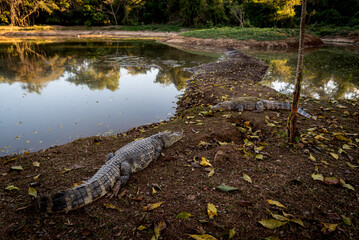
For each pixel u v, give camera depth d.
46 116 7.36
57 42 29.39
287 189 3.10
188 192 3.14
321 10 40.84
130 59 18.31
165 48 25.64
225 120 5.56
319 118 5.72
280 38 27.31
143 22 48.25
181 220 2.66
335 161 3.78
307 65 15.55
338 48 25.66
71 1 43.12
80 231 2.57
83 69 14.53
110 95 9.63
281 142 4.38
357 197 2.92
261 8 35.72
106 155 4.28
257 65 15.28
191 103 8.28
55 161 4.04
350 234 2.40
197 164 3.77
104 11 47.12
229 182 3.29
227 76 12.02
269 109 6.45
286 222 2.49
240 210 2.77
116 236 2.50
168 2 47.88
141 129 6.29
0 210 2.83
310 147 4.17
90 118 7.25
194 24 42.62
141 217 2.74
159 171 3.70
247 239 2.38
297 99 3.96
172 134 4.51
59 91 10.05
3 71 13.44
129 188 3.31
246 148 4.24
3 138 5.90
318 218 2.62
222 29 32.38
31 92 9.87
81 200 2.86
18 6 40.16
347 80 11.48
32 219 2.72
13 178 3.50
